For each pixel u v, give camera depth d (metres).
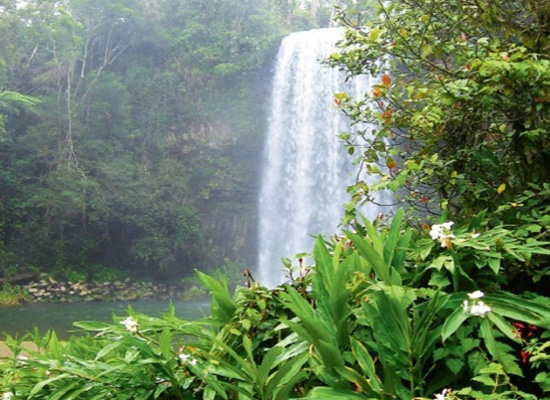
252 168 30.89
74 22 29.00
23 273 27.84
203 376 1.91
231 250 30.55
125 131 30.36
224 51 31.48
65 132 29.05
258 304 2.18
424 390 1.89
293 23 41.06
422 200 3.12
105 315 19.91
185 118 31.14
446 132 2.96
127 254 29.97
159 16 32.91
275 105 30.05
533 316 1.77
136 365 1.96
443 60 3.04
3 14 28.30
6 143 28.39
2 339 13.71
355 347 1.80
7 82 27.98
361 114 3.54
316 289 1.99
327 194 27.89
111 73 30.80
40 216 28.67
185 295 27.91
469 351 1.85
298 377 1.89
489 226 2.65
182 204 30.45
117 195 28.98
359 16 3.71
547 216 2.27
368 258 1.98
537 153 2.76
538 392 1.94
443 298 1.85
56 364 2.04
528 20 2.95
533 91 2.54
